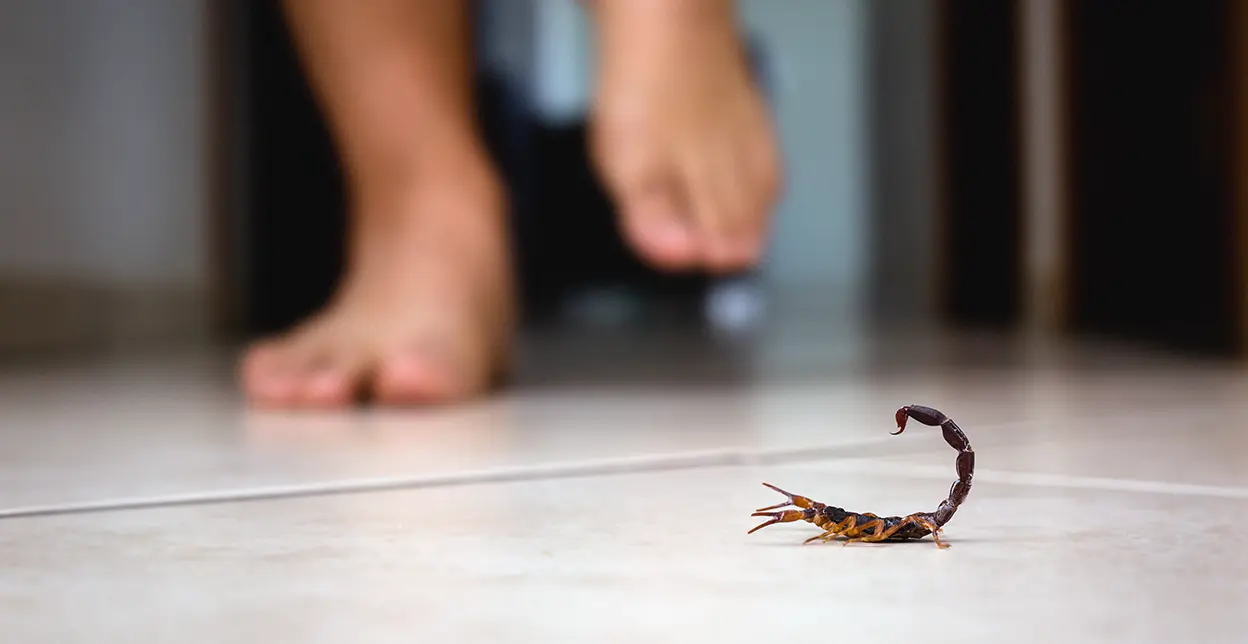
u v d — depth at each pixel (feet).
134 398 3.74
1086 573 1.70
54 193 5.44
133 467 2.73
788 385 3.84
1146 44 6.15
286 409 3.45
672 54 3.43
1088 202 6.71
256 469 2.69
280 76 7.95
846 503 2.39
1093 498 2.41
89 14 5.79
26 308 5.26
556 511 2.32
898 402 3.44
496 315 3.68
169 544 2.01
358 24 3.63
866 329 6.82
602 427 3.10
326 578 1.73
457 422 3.20
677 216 3.46
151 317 6.53
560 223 11.05
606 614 1.49
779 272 14.73
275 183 7.98
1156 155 6.14
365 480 2.58
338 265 8.03
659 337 6.34
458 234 3.62
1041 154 6.98
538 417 3.25
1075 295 6.81
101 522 2.25
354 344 3.50
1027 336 5.88
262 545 1.99
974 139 8.20
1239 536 1.99
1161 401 3.39
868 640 1.36
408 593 1.62
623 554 1.88
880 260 11.57
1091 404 3.35
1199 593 1.57
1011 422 3.10
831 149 14.71
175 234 6.86
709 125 3.44
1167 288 6.16
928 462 2.68
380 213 3.63
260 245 8.00
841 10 14.66
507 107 11.09
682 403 3.47
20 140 5.19
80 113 5.69
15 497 2.50
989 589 1.60
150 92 6.53
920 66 9.64
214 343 6.10
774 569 1.75
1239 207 4.53
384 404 3.46
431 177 3.64
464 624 1.44
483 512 2.31
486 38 11.62
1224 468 2.61
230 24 7.72
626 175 3.45
